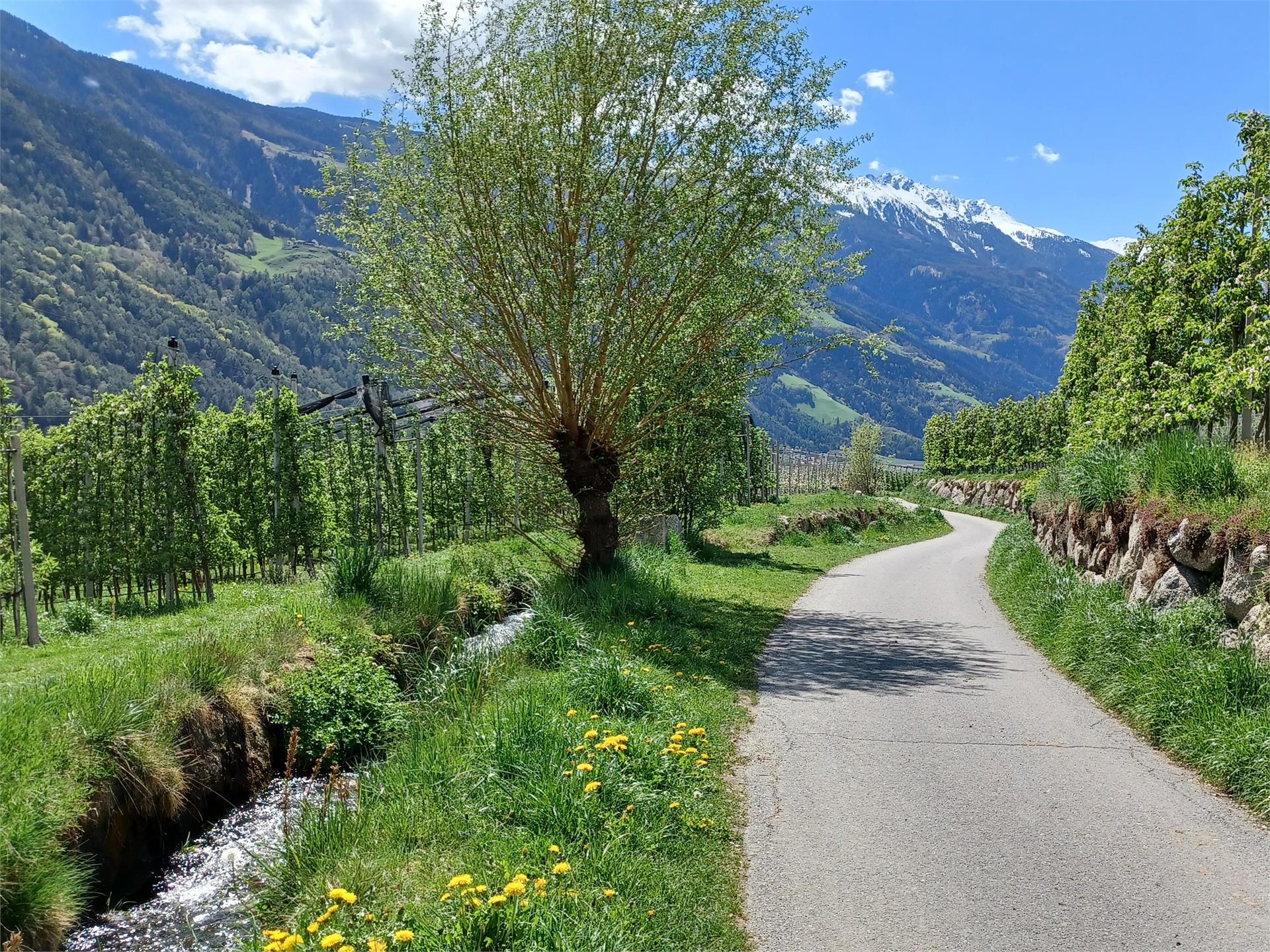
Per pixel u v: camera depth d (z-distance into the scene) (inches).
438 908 162.4
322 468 1091.3
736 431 962.1
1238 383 447.8
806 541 1214.9
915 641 475.8
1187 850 199.6
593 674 300.4
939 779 248.2
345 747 297.9
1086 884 182.7
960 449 3171.8
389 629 379.2
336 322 541.0
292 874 189.8
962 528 1860.2
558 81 498.3
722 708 321.4
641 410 641.0
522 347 521.0
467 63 503.2
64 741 211.3
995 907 172.7
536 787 211.9
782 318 574.6
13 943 166.7
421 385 544.4
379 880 178.7
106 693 237.3
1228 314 506.3
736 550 1013.2
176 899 202.8
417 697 334.6
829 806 227.3
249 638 318.3
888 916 169.3
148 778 226.8
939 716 316.2
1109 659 351.6
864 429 2326.5
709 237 528.7
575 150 496.1
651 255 510.9
